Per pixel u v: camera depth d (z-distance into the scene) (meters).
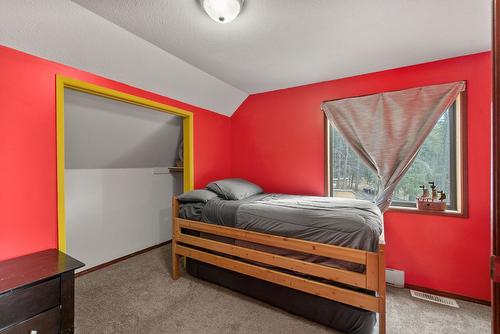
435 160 2.38
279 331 1.77
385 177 2.41
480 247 2.13
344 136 2.65
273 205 2.13
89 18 1.64
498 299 0.59
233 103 3.39
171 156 3.70
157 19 1.68
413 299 2.20
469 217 2.16
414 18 1.65
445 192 2.35
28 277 1.34
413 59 2.26
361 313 1.65
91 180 2.89
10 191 1.62
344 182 2.81
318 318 1.82
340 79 2.74
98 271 2.80
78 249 2.76
